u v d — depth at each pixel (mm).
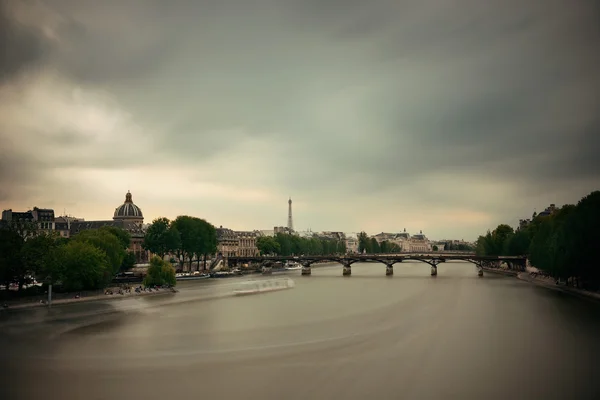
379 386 93062
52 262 192750
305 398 87312
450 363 107250
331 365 106812
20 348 122188
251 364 108062
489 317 161875
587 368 103062
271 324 154250
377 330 143125
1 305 172125
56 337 135000
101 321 160375
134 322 158875
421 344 124812
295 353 117125
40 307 178375
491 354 114125
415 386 92875
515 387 92000
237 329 146125
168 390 92000
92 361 110875
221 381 96812
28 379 98500
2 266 173875
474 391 90188
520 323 150375
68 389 92812
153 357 114062
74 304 187750
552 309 176500
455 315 167375
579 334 134125
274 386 93625
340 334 137875
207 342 129000
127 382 96750
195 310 185875
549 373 99750
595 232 185750
